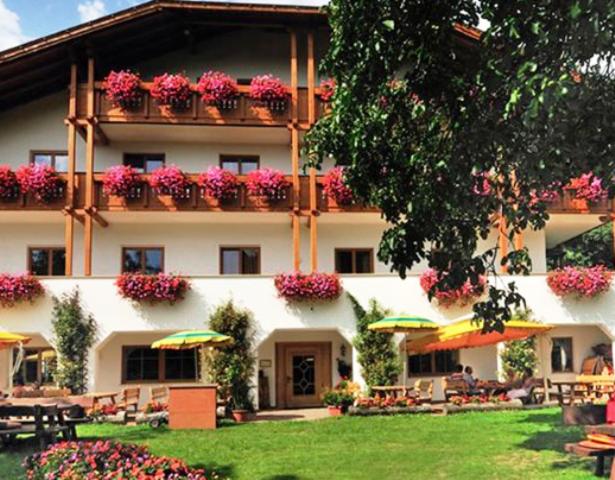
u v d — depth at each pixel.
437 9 6.25
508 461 9.45
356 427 13.62
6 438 11.12
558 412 14.94
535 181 6.59
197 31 21.25
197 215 19.98
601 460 8.07
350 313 18.62
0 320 17.70
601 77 5.67
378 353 18.17
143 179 19.25
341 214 20.03
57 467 7.10
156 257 20.84
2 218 20.11
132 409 17.56
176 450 11.09
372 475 8.95
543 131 5.71
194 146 21.61
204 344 16.23
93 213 18.94
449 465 9.38
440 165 6.35
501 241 21.00
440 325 18.56
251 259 21.16
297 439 12.17
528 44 5.34
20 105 21.31
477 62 6.20
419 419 14.64
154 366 19.84
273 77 21.95
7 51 18.75
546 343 20.41
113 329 17.98
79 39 19.20
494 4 5.70
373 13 6.25
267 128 20.39
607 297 19.30
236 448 11.27
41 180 18.84
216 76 19.84
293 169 19.67
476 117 5.93
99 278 18.14
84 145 21.25
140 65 21.80
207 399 14.12
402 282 18.81
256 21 20.22
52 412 10.57
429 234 6.98
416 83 6.55
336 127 7.26
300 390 20.23
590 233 31.75
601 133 5.65
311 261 19.61
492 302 7.29
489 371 20.59
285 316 18.44
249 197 19.50
